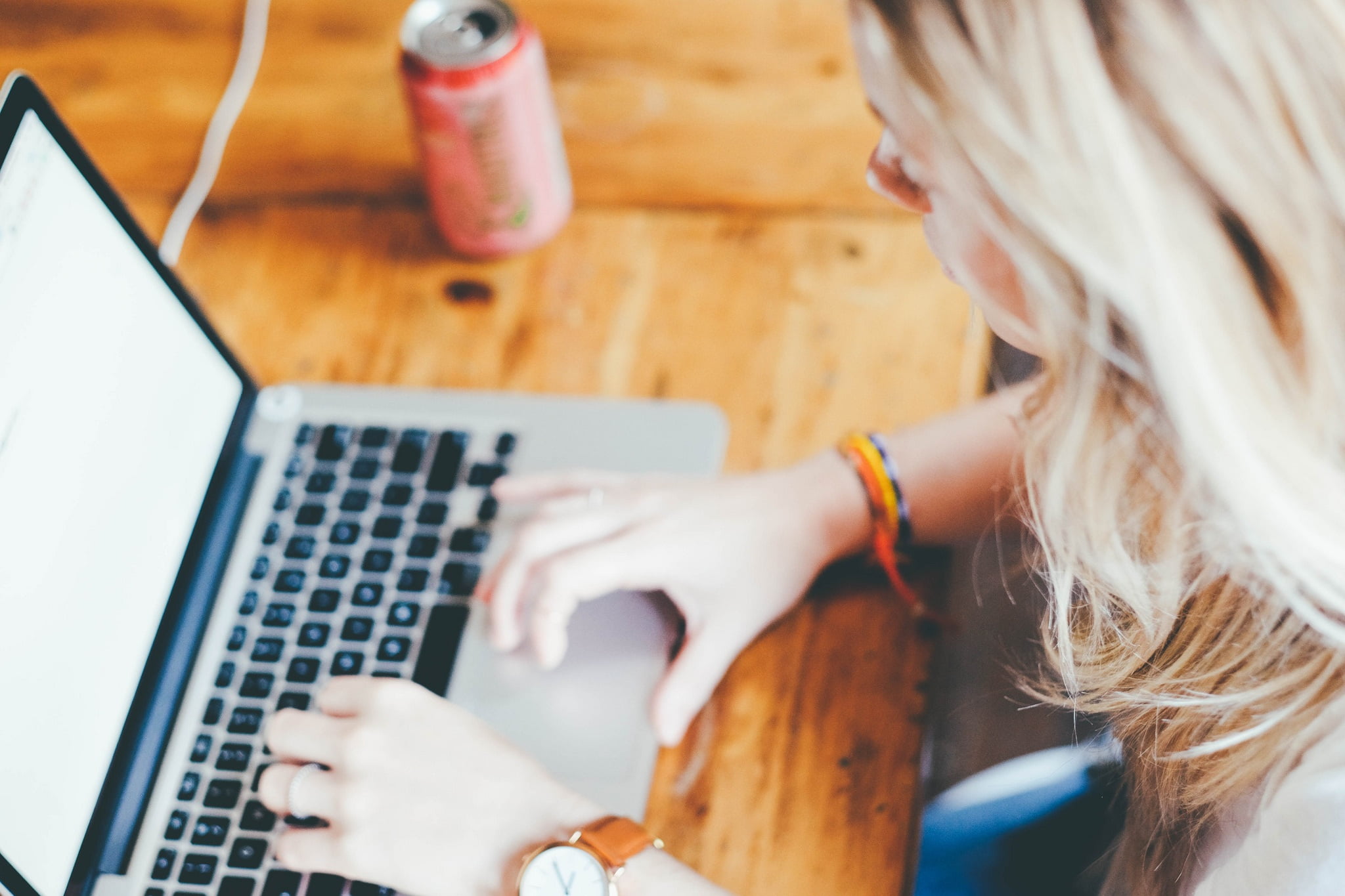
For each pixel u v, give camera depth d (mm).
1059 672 589
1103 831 612
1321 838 434
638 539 644
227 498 694
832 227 802
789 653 651
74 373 579
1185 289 361
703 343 768
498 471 705
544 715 626
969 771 626
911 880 581
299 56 920
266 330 798
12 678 536
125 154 884
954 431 682
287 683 637
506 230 791
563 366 767
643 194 829
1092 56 349
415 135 738
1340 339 371
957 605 663
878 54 392
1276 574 413
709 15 902
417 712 603
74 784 567
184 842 593
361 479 700
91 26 950
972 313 712
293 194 856
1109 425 431
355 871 572
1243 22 335
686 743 628
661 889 547
